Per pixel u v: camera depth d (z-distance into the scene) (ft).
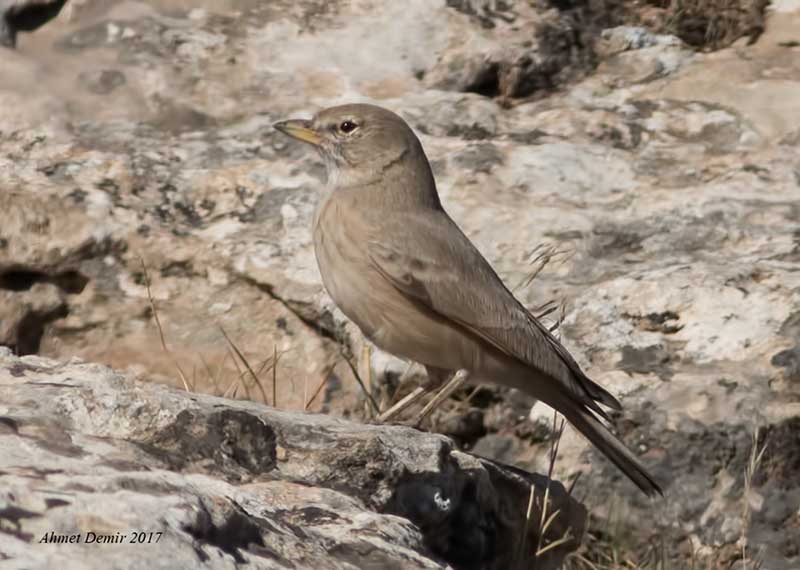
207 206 43.55
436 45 49.57
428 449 27.12
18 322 41.70
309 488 23.86
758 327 38.40
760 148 46.50
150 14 50.24
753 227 42.24
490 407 39.27
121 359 41.47
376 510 25.66
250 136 46.03
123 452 22.67
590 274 40.68
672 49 51.60
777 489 36.63
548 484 32.19
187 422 24.34
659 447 36.86
